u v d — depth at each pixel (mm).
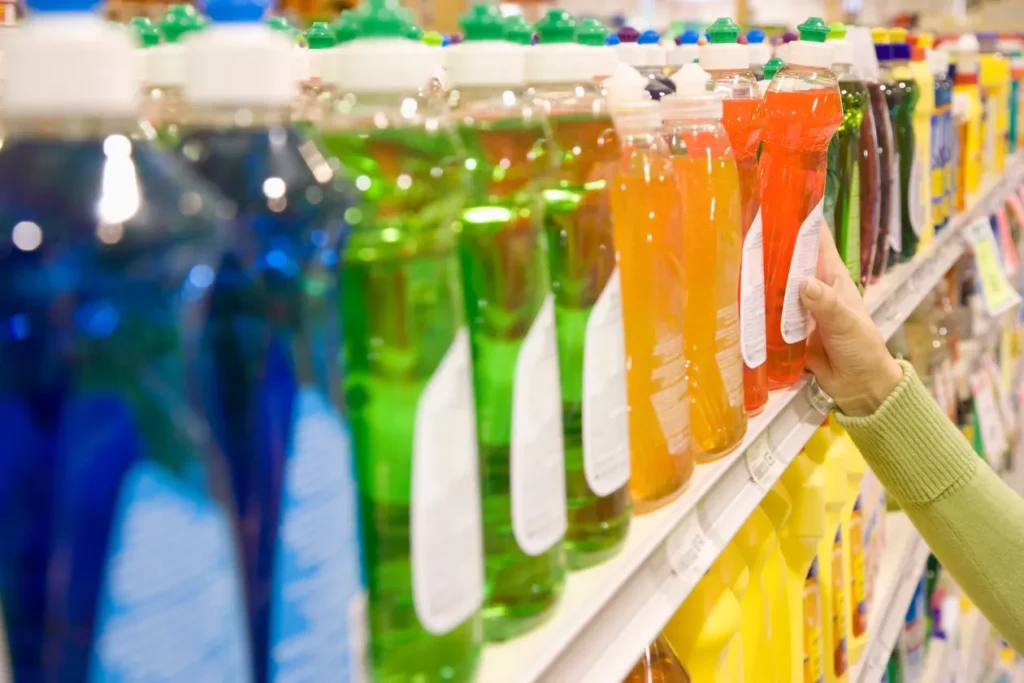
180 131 535
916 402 1359
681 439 873
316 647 442
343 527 456
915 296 1870
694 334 966
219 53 430
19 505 355
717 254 961
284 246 436
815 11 4570
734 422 1005
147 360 366
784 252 1221
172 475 367
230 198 430
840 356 1341
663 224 821
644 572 794
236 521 427
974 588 1376
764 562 1307
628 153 815
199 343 419
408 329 515
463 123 617
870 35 1734
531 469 644
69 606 350
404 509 523
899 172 1862
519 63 626
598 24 765
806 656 1489
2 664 355
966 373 2855
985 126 2994
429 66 537
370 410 517
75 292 356
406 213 514
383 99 519
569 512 740
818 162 1220
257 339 429
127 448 356
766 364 1232
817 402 1381
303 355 440
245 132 442
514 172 617
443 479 535
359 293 508
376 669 533
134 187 371
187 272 391
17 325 359
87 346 354
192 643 372
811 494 1431
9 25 821
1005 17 5152
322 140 518
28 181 367
